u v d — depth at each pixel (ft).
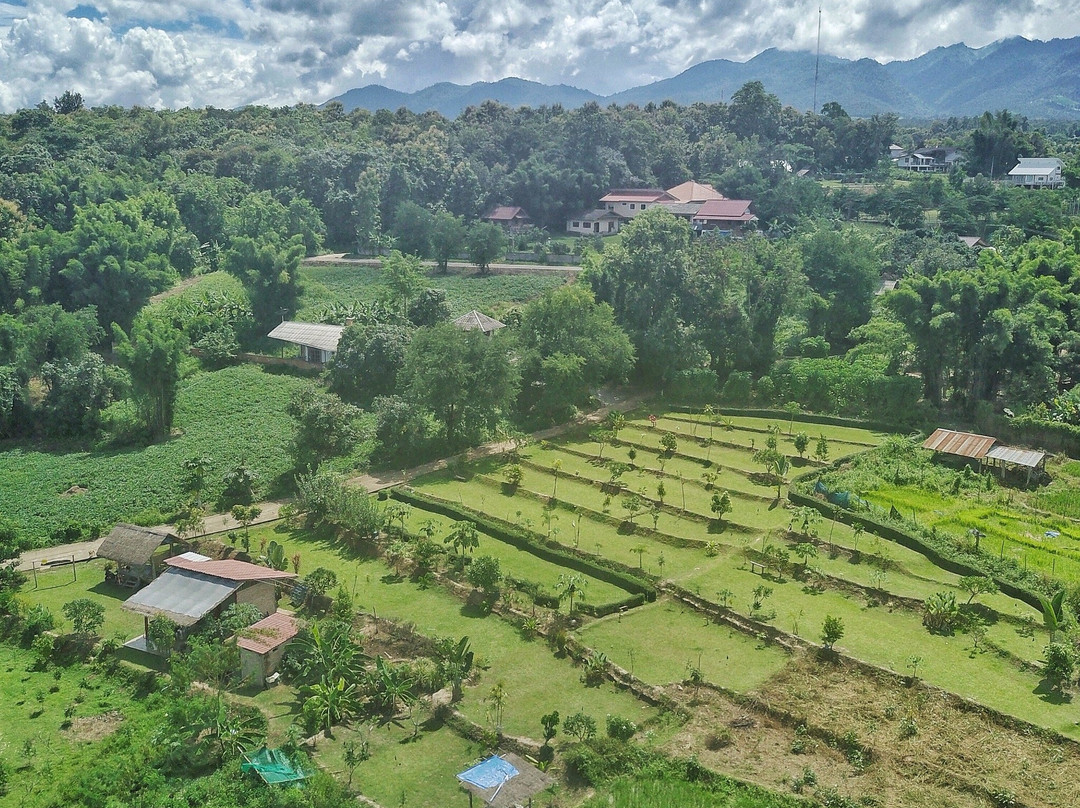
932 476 283.38
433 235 558.97
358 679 185.47
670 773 157.58
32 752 169.17
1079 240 445.78
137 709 184.96
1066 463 295.07
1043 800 146.51
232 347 434.30
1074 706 169.68
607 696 181.78
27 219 537.24
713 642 199.41
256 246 472.03
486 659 194.80
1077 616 197.47
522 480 296.71
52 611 224.94
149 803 153.99
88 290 453.17
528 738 168.04
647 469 301.02
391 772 161.48
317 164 643.45
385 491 291.99
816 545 237.66
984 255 410.31
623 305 407.64
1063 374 348.59
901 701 173.47
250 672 191.52
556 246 579.89
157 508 287.89
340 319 459.73
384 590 228.84
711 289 386.93
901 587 216.13
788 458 298.56
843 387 352.49
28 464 327.26
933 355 342.85
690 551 243.40
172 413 355.15
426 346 328.49
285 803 150.71
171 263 536.83
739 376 370.32
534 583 224.74
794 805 148.36
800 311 410.72
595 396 379.76
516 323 411.95
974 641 193.88
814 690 178.60
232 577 211.61
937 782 152.35
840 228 565.94
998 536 241.35
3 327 377.09
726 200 637.71
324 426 313.12
